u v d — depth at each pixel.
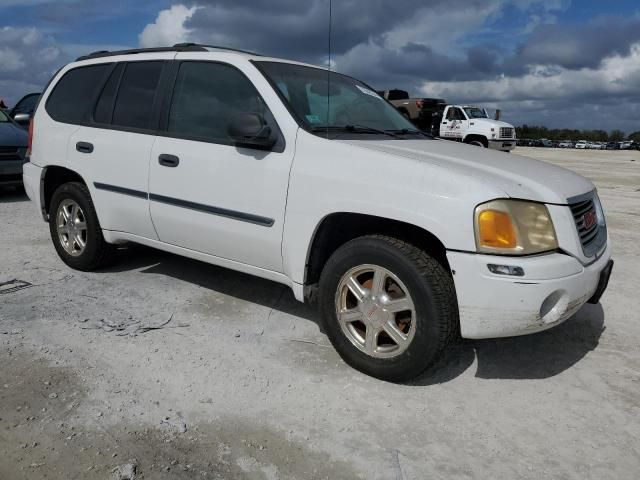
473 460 2.48
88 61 4.77
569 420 2.82
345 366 3.28
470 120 21.81
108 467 2.32
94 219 4.53
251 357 3.35
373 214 2.96
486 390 3.09
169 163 3.85
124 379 3.03
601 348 3.66
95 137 4.39
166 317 3.88
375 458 2.46
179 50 4.11
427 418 2.79
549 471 2.43
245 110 3.58
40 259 5.16
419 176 2.89
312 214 3.20
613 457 2.54
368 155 3.08
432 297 2.84
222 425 2.66
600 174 16.95
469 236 2.74
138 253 5.34
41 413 2.68
